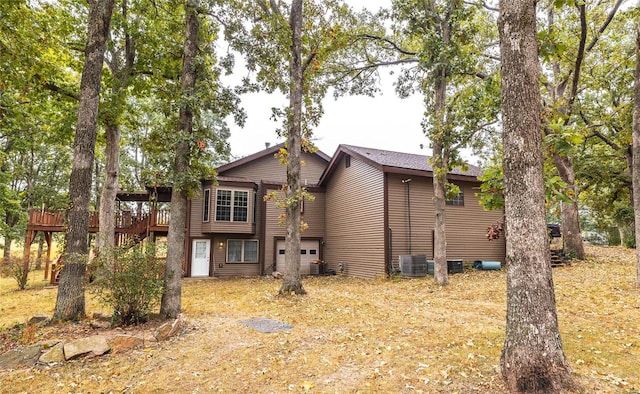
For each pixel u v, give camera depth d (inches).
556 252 599.8
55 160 905.5
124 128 854.5
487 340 214.2
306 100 434.0
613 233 940.6
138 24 484.4
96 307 336.2
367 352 199.5
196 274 669.9
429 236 599.8
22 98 464.4
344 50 569.3
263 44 360.5
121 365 187.2
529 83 154.9
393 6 462.6
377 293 411.5
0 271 552.1
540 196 149.3
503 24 163.2
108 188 528.4
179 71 478.9
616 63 528.4
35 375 177.0
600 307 289.4
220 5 326.0
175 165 289.3
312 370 175.9
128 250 258.8
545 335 140.2
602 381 150.8
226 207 676.7
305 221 743.7
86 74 288.5
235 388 158.2
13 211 758.5
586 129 500.1
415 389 151.7
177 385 162.7
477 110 411.2
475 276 512.7
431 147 471.2
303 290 407.2
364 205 622.2
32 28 402.9
